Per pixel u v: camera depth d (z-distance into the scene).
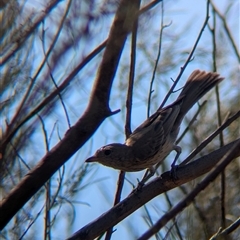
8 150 8.04
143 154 11.53
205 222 10.18
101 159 11.45
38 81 7.86
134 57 9.30
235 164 12.01
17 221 9.57
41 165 6.66
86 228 8.02
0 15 7.70
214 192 11.23
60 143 6.74
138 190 8.59
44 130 7.86
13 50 7.65
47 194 8.68
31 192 6.61
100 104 6.95
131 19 6.60
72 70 7.63
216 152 8.73
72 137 6.75
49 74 7.29
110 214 8.20
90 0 6.32
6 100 8.09
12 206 6.57
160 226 5.34
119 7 6.47
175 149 11.72
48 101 7.68
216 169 5.49
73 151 6.73
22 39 7.64
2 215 6.52
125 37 6.84
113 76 7.02
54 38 7.50
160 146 11.58
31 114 7.56
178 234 9.30
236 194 11.62
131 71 9.33
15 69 8.27
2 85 8.14
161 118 11.85
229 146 8.73
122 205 8.33
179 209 5.39
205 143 9.21
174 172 8.71
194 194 5.43
